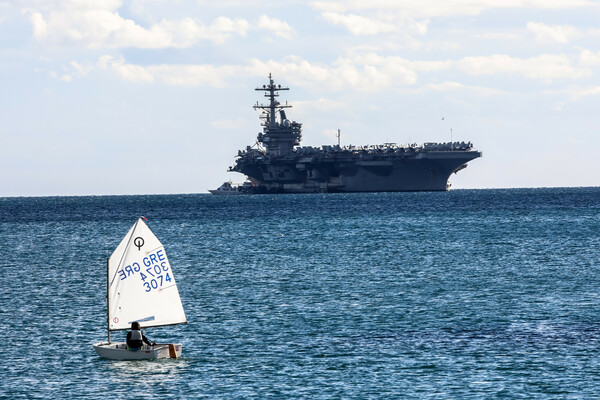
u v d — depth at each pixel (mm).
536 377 75625
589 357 82625
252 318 106438
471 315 107812
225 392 71812
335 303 118688
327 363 81375
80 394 71438
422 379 75438
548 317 105562
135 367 80188
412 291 130625
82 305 118688
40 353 86500
